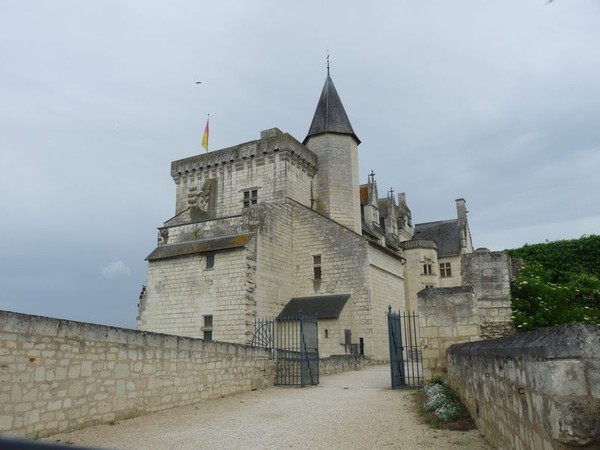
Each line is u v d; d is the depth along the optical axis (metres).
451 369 12.37
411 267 49.09
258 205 28.59
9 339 8.61
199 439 9.37
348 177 38.03
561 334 3.88
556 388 3.77
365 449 8.32
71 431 9.70
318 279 30.50
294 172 35.16
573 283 19.12
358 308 29.09
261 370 17.41
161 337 12.57
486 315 15.25
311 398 14.35
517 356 5.16
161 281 28.59
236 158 36.09
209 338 26.27
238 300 25.97
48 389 9.29
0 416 8.32
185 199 37.97
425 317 13.81
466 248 55.00
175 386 12.92
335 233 30.73
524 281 17.09
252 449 8.55
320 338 27.08
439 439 8.52
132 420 11.12
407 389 15.05
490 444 7.50
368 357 28.02
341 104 39.84
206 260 27.52
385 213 55.25
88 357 10.29
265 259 28.25
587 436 3.57
